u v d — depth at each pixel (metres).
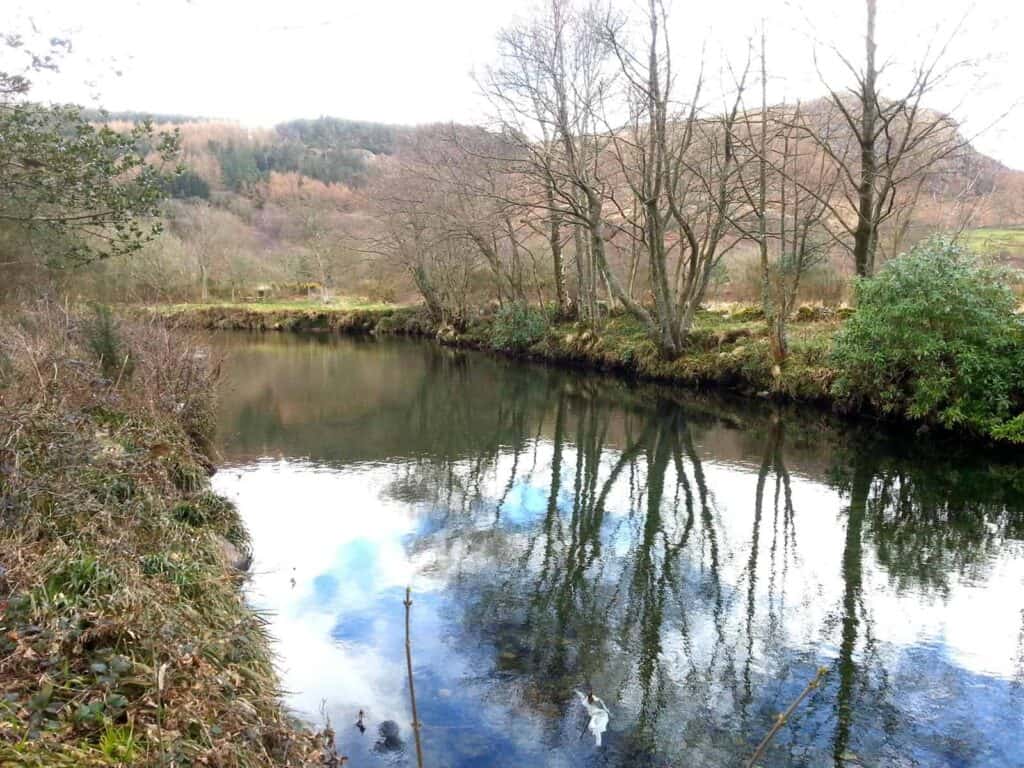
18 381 6.96
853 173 19.25
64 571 4.30
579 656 5.80
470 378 22.31
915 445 12.47
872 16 15.71
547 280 30.66
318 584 7.06
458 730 4.74
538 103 20.33
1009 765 4.48
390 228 32.62
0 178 8.41
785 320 16.83
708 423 15.26
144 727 3.26
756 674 5.55
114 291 19.50
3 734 2.86
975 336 11.60
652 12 16.80
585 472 11.77
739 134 22.81
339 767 4.21
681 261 21.84
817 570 7.64
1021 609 6.69
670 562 7.87
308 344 32.59
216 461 11.73
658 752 4.57
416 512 9.50
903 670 5.61
